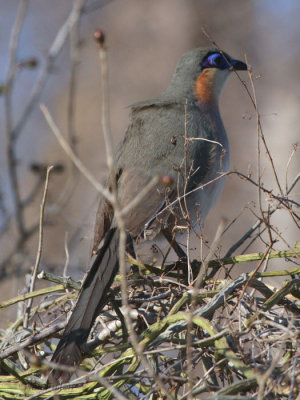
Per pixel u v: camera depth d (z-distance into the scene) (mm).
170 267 9461
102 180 11797
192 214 10352
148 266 9023
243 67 12508
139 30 23031
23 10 12961
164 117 10938
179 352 7746
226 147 11344
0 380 7922
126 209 6246
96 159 22609
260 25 22234
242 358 7082
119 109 22938
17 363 8930
